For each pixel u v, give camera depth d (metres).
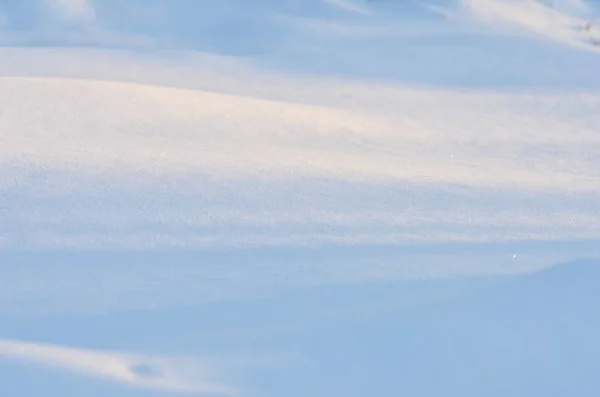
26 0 40.66
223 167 11.51
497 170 14.38
